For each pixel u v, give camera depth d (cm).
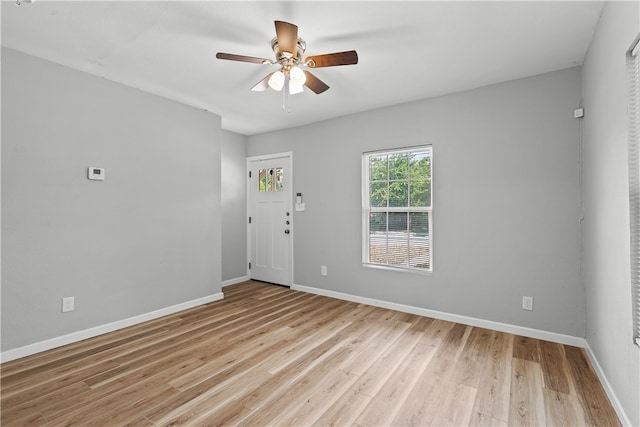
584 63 258
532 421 177
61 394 203
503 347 269
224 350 266
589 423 175
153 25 217
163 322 332
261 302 404
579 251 270
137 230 330
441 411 186
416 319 340
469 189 323
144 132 335
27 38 233
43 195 264
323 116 417
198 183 392
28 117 256
